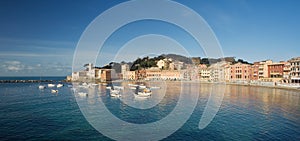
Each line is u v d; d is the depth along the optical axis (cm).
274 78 13825
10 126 4031
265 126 3988
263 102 6906
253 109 5647
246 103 6706
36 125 4100
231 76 16962
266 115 4903
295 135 3481
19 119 4562
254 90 11081
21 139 3344
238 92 10106
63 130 3803
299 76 12225
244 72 16175
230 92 10119
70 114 5075
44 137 3441
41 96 8788
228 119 4525
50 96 8762
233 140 3288
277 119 4509
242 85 14538
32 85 16062
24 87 14050
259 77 15262
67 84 17012
